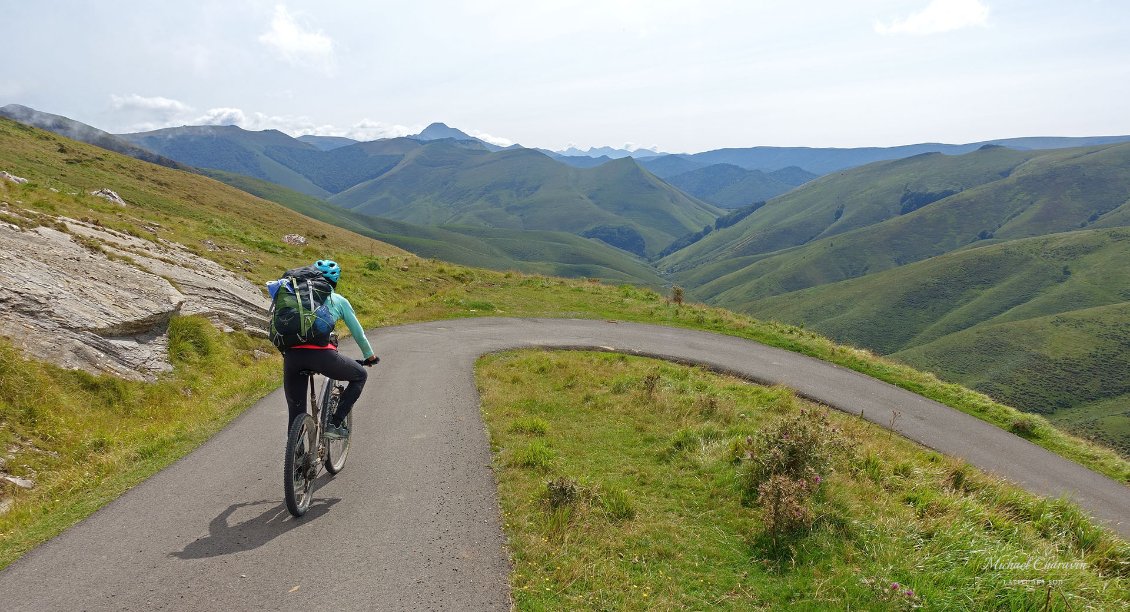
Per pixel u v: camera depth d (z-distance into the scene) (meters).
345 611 4.34
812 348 20.70
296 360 5.73
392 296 25.23
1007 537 6.52
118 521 5.61
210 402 9.95
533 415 9.93
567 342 17.86
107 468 6.93
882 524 5.91
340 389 6.79
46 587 4.48
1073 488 11.78
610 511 6.22
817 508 6.00
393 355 14.30
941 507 6.92
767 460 6.82
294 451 5.47
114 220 19.45
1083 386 185.25
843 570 5.08
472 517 5.94
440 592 4.64
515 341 17.28
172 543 5.20
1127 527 10.20
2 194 16.09
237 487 6.47
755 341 21.31
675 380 13.72
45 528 5.45
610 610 4.55
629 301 27.80
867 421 13.62
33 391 7.99
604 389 12.05
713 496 6.86
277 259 26.16
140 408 9.29
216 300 14.69
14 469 6.78
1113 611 4.75
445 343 16.33
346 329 17.16
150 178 69.94
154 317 11.31
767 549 5.55
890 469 7.99
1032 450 13.78
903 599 4.66
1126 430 151.25
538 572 5.02
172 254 17.30
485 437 8.50
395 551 5.21
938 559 5.22
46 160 57.47
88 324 9.83
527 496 6.50
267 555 5.05
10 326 8.69
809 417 7.79
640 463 7.93
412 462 7.39
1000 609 4.64
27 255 10.74
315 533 5.48
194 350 11.86
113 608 4.25
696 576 5.12
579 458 7.97
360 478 6.84
